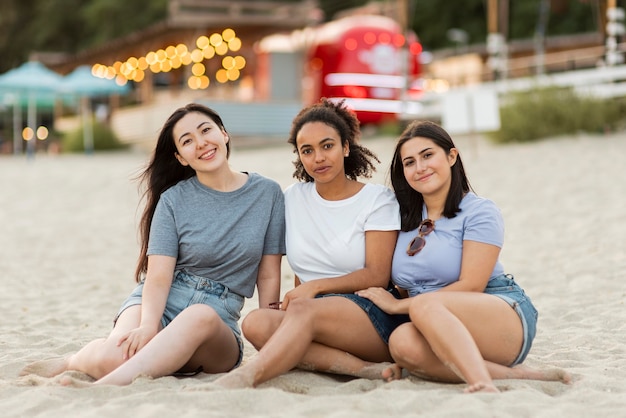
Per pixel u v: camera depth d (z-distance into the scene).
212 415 3.72
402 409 3.85
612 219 10.44
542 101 17.97
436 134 4.63
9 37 47.88
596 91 18.44
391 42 23.81
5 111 41.72
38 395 4.17
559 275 8.27
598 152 15.33
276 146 24.56
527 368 4.54
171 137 5.06
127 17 42.94
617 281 7.77
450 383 4.40
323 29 24.86
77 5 46.28
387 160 16.66
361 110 23.45
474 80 31.09
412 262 4.66
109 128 31.66
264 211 5.04
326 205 4.88
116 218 13.70
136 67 30.06
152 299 4.81
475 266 4.48
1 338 6.26
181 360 4.51
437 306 4.26
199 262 4.97
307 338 4.41
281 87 25.81
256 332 4.64
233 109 24.36
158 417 3.71
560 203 11.76
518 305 4.48
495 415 3.73
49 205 15.48
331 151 4.73
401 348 4.36
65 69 35.66
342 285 4.68
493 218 4.55
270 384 4.34
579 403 4.05
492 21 23.23
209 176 5.03
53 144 32.75
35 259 10.62
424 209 4.76
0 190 17.83
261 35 25.42
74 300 8.05
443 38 40.47
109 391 4.21
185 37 25.80
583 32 36.97
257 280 5.12
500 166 15.02
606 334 5.96
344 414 3.71
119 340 4.61
